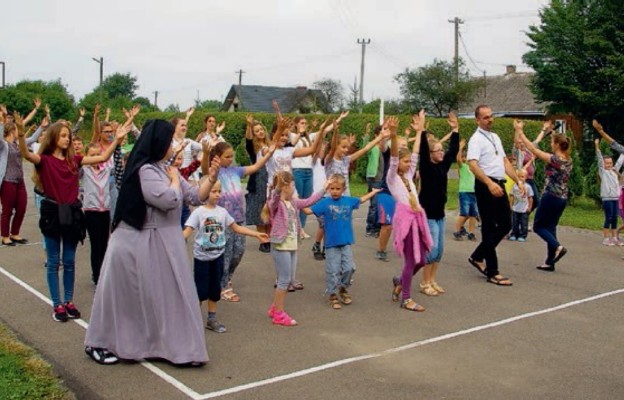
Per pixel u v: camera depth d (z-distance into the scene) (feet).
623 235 40.24
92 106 166.09
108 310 17.76
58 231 21.17
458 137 25.49
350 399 15.93
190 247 33.91
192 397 15.84
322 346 19.66
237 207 24.04
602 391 16.67
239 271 29.19
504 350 19.63
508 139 98.27
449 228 42.57
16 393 15.48
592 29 83.46
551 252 30.19
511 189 37.52
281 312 21.81
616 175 37.27
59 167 20.93
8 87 154.30
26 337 20.07
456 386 16.85
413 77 133.69
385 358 18.76
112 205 28.32
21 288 25.84
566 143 29.37
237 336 20.43
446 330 21.44
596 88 84.43
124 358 17.62
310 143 34.50
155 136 17.47
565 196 29.71
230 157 23.11
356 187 69.46
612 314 23.62
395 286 24.94
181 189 18.40
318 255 31.71
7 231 34.71
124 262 17.42
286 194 21.62
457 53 139.54
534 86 91.45
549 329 21.75
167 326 17.51
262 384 16.70
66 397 15.65
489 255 27.76
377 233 38.55
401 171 23.85
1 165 32.55
